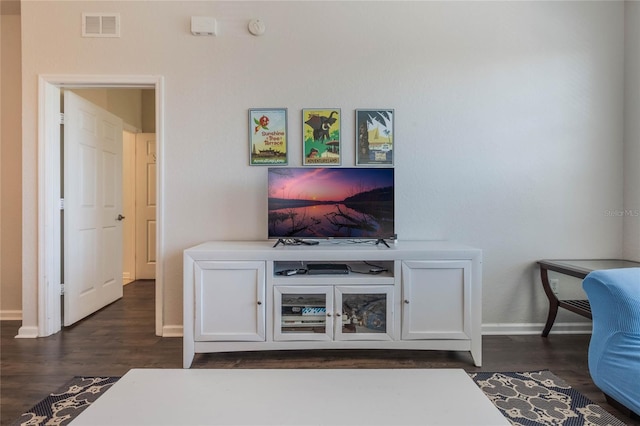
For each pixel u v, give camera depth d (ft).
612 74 8.19
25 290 7.87
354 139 8.08
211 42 7.97
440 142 8.11
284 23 8.02
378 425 2.55
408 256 6.49
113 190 10.59
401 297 6.51
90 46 7.86
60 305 8.30
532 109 8.14
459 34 8.10
